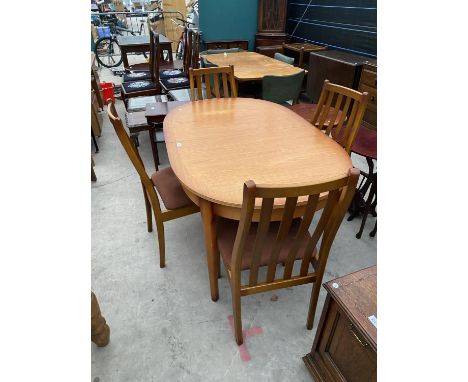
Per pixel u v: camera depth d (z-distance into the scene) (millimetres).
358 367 937
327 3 3711
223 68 2025
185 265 1675
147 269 1648
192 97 2029
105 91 3736
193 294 1513
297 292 1530
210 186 1097
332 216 1022
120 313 1419
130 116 2570
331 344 1046
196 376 1189
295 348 1280
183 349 1276
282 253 1156
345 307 858
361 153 1662
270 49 4223
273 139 1453
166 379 1181
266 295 1513
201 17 4301
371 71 2807
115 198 2227
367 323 817
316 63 3424
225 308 1443
